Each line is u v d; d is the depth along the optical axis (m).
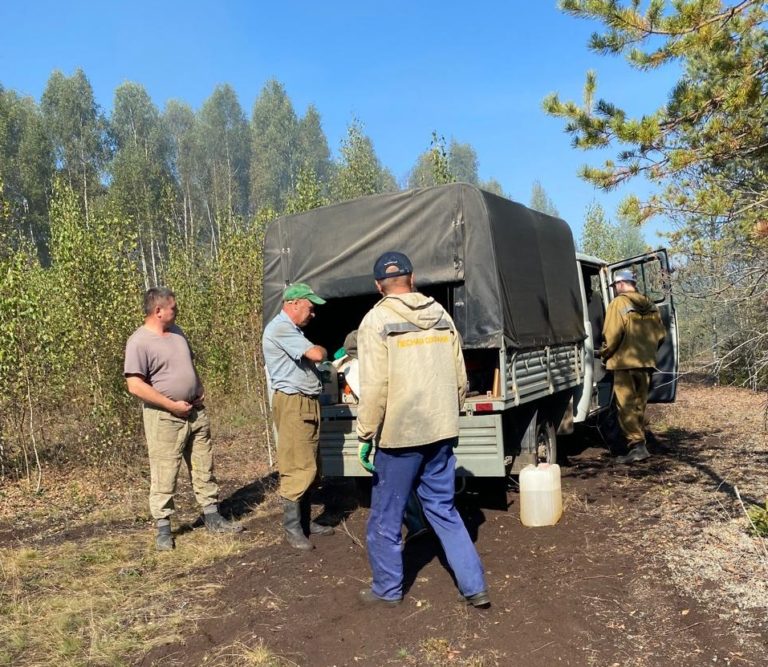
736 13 4.36
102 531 5.97
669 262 8.36
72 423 9.62
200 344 13.55
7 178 42.34
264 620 3.84
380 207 5.80
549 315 6.27
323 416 5.78
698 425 9.79
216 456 9.08
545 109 5.15
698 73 4.98
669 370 8.60
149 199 37.50
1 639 3.82
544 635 3.48
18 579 4.75
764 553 4.35
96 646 3.64
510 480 6.27
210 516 5.62
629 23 4.57
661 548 4.61
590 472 7.06
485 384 5.61
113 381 8.74
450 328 3.94
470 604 3.83
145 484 7.88
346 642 3.54
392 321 3.77
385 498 3.89
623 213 4.99
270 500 6.70
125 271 9.52
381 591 3.93
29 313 8.29
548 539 4.93
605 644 3.38
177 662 3.45
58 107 49.50
